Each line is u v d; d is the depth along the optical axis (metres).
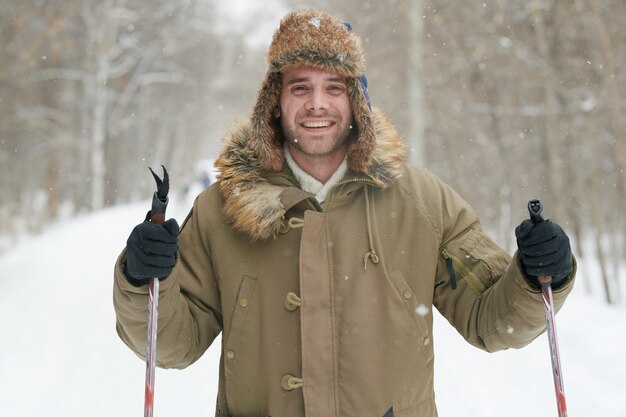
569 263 2.27
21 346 8.14
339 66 2.48
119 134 40.62
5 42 19.95
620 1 13.33
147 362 2.24
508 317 2.42
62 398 6.44
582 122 14.66
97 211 32.47
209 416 5.89
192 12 34.12
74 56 31.30
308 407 2.30
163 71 37.69
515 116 16.88
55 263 14.36
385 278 2.41
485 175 20.02
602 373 6.86
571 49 14.85
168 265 2.24
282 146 2.62
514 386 6.71
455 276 2.57
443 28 17.23
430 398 2.46
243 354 2.43
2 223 23.83
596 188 13.88
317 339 2.34
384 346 2.37
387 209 2.51
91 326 8.93
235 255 2.48
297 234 2.45
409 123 19.08
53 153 32.75
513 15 15.58
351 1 21.91
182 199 32.22
